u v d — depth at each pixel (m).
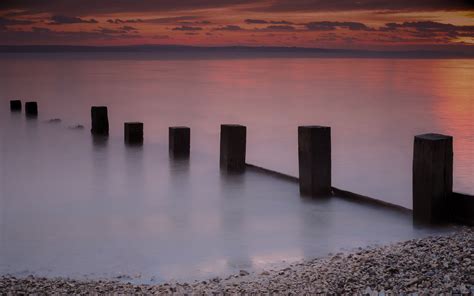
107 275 8.12
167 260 8.70
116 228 10.35
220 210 11.36
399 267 6.88
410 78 56.84
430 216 9.41
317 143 11.73
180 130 16.48
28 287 7.37
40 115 28.30
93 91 42.09
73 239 9.75
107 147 18.73
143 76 59.41
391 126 26.53
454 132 24.38
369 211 10.93
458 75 61.44
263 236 9.74
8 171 15.32
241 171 14.49
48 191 13.12
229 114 31.02
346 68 80.12
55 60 107.06
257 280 7.47
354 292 6.27
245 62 110.06
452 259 6.91
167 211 11.38
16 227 10.45
